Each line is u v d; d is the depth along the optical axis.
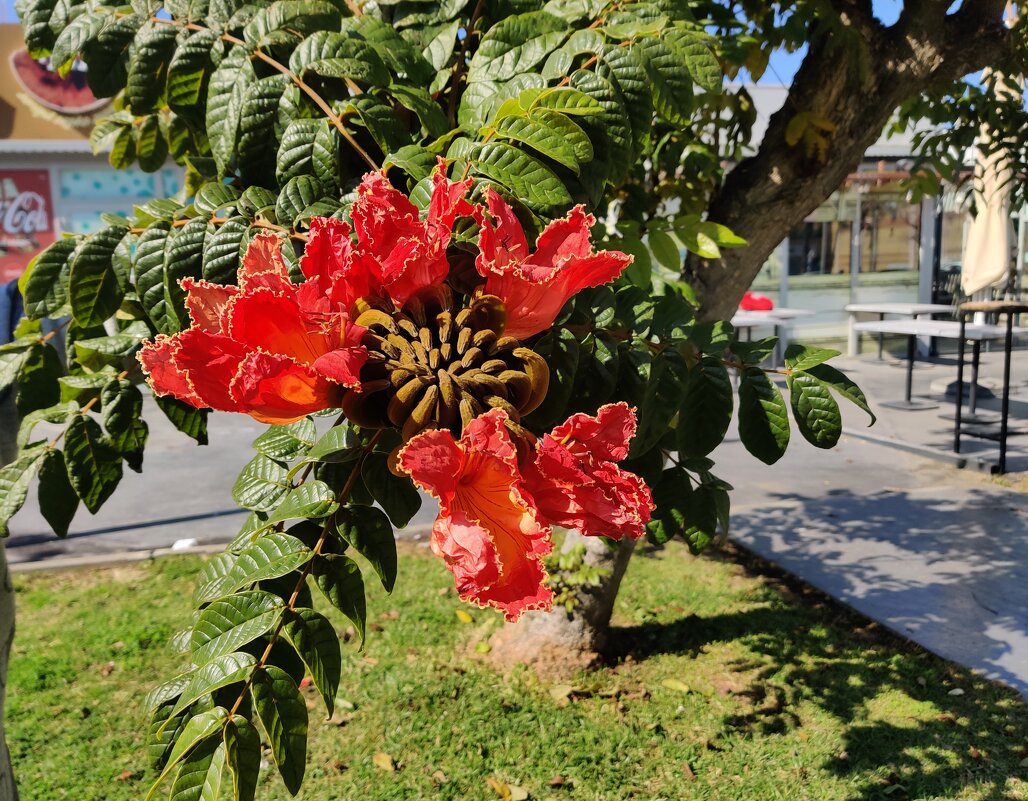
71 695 4.57
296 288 1.11
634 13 1.89
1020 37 4.84
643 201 3.02
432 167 1.49
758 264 3.77
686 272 3.83
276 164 1.66
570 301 1.49
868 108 3.46
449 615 5.40
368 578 5.97
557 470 0.95
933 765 3.83
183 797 1.17
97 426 1.79
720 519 1.93
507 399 1.03
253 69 1.65
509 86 1.71
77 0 1.98
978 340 10.19
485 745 4.08
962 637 4.97
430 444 0.90
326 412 1.35
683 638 5.08
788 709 4.32
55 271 1.65
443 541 0.89
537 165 1.44
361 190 1.21
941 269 16.67
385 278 1.10
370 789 3.78
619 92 1.70
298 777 1.23
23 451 1.82
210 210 1.60
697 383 1.60
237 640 1.23
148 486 8.47
